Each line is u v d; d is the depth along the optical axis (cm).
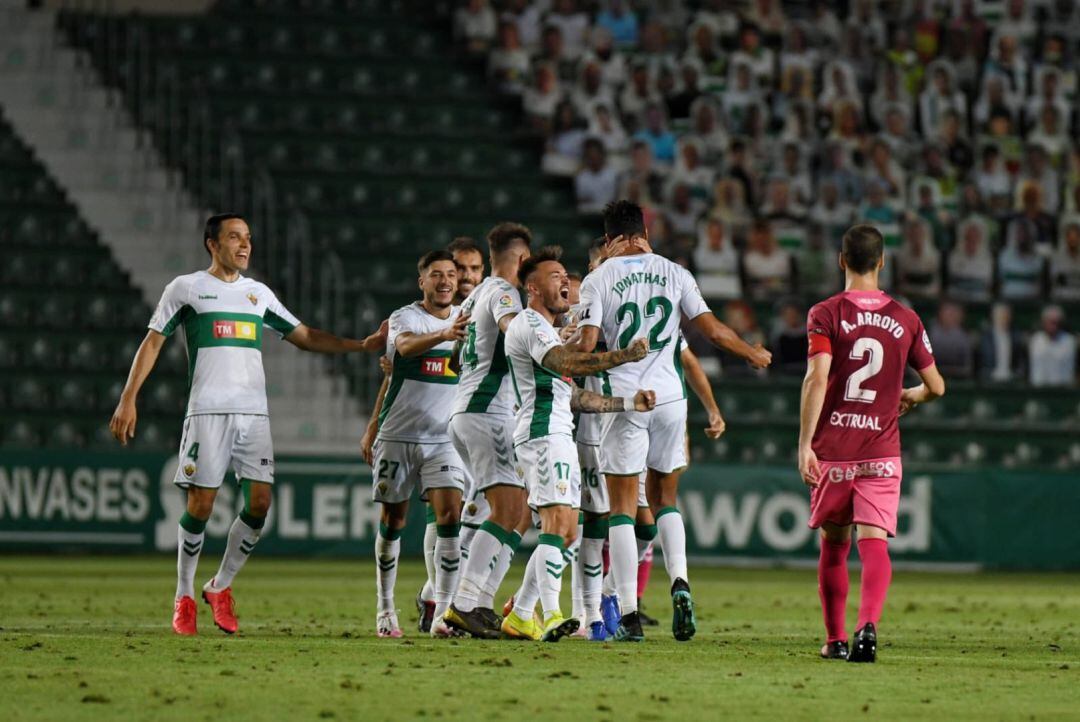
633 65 9962
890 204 9581
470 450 3416
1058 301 9219
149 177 9412
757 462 7694
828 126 10025
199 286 3609
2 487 7325
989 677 2688
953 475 7750
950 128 10100
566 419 3281
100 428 8050
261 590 5459
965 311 9019
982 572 7706
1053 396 8738
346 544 7494
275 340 8612
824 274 9188
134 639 3253
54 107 9575
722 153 9812
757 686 2486
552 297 3275
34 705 2167
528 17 10331
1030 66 10562
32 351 8394
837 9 10719
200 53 9988
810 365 2964
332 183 9394
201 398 3556
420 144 9738
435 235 9200
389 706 2178
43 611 4259
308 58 10088
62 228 9100
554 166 9688
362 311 8631
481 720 2061
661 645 3309
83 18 9931
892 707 2255
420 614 3844
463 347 3456
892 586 6450
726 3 10600
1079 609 5044
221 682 2439
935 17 10719
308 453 7469
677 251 9062
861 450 2956
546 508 3269
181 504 7456
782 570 7456
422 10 10669
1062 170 10150
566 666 2755
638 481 3694
